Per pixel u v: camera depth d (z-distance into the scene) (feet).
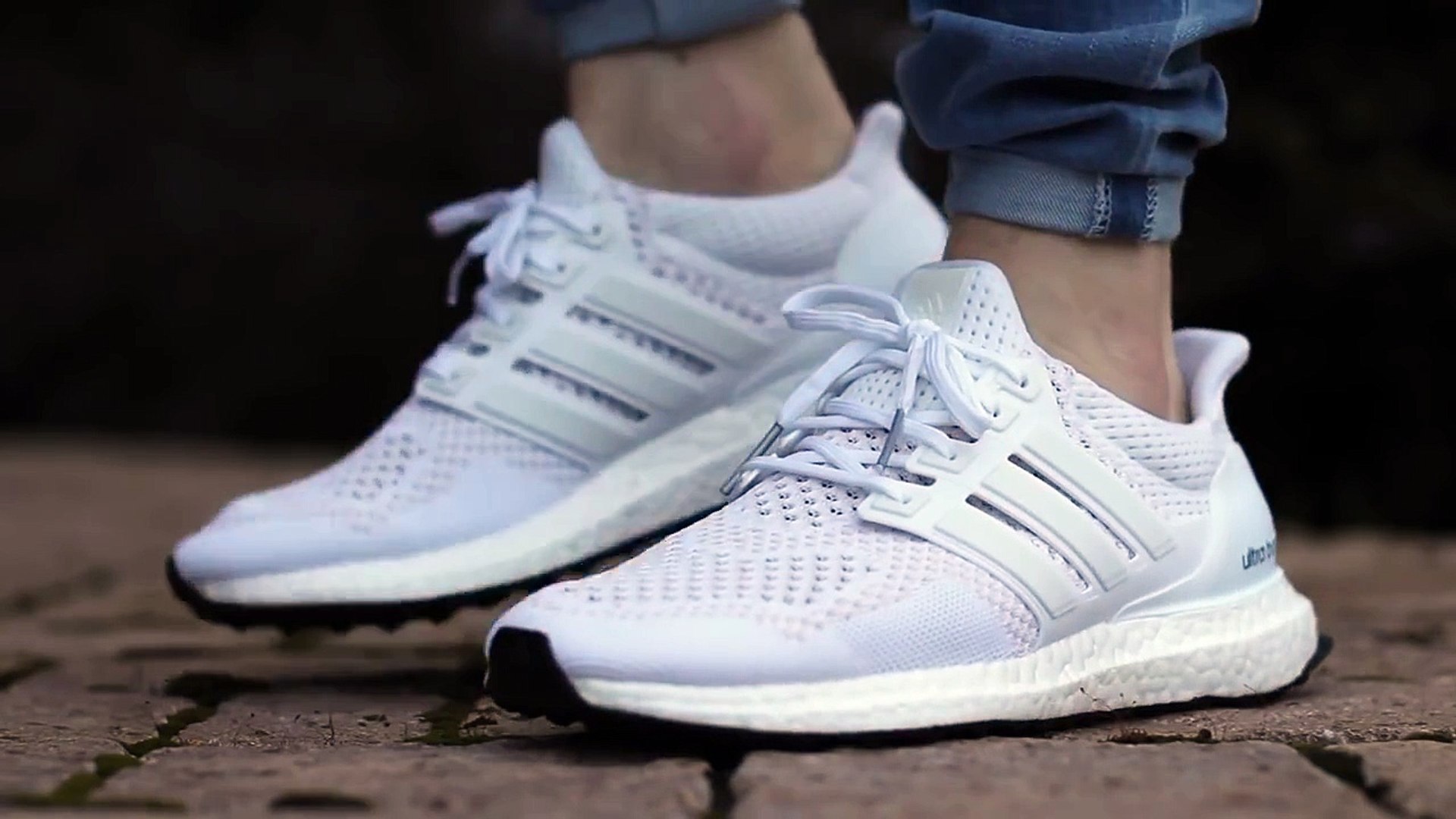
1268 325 11.46
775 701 3.36
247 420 20.51
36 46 21.20
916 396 3.60
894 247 4.22
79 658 4.49
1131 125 3.58
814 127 4.23
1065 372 3.62
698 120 4.16
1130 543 3.62
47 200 20.72
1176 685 3.65
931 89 3.70
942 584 3.48
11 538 8.48
